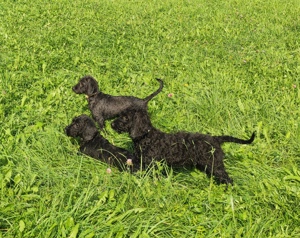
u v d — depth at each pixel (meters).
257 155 2.58
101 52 4.13
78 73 3.53
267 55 4.31
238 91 3.32
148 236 1.82
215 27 5.70
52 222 1.82
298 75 3.71
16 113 2.70
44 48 4.04
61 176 2.14
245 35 5.29
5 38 4.22
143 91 3.30
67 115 2.79
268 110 3.02
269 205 2.12
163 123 2.79
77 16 5.76
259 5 7.77
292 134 2.75
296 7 7.65
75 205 1.91
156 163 2.30
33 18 5.36
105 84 3.37
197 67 3.88
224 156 2.39
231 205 2.01
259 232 1.93
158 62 3.91
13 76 3.23
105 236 1.79
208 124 2.89
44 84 3.19
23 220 1.84
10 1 6.24
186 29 5.54
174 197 2.13
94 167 2.30
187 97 3.11
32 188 2.02
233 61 4.16
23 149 2.28
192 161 2.32
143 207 2.04
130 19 5.88
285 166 2.52
